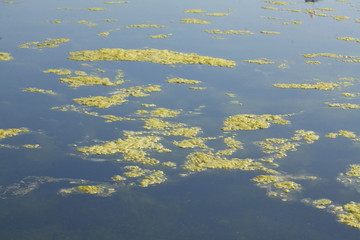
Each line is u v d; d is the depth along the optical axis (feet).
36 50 153.48
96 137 98.48
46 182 82.94
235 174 86.99
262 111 113.70
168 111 111.65
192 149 95.09
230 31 184.24
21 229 71.31
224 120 108.06
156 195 80.33
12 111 109.19
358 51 164.04
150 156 91.97
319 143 99.35
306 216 75.97
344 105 118.62
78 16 200.95
